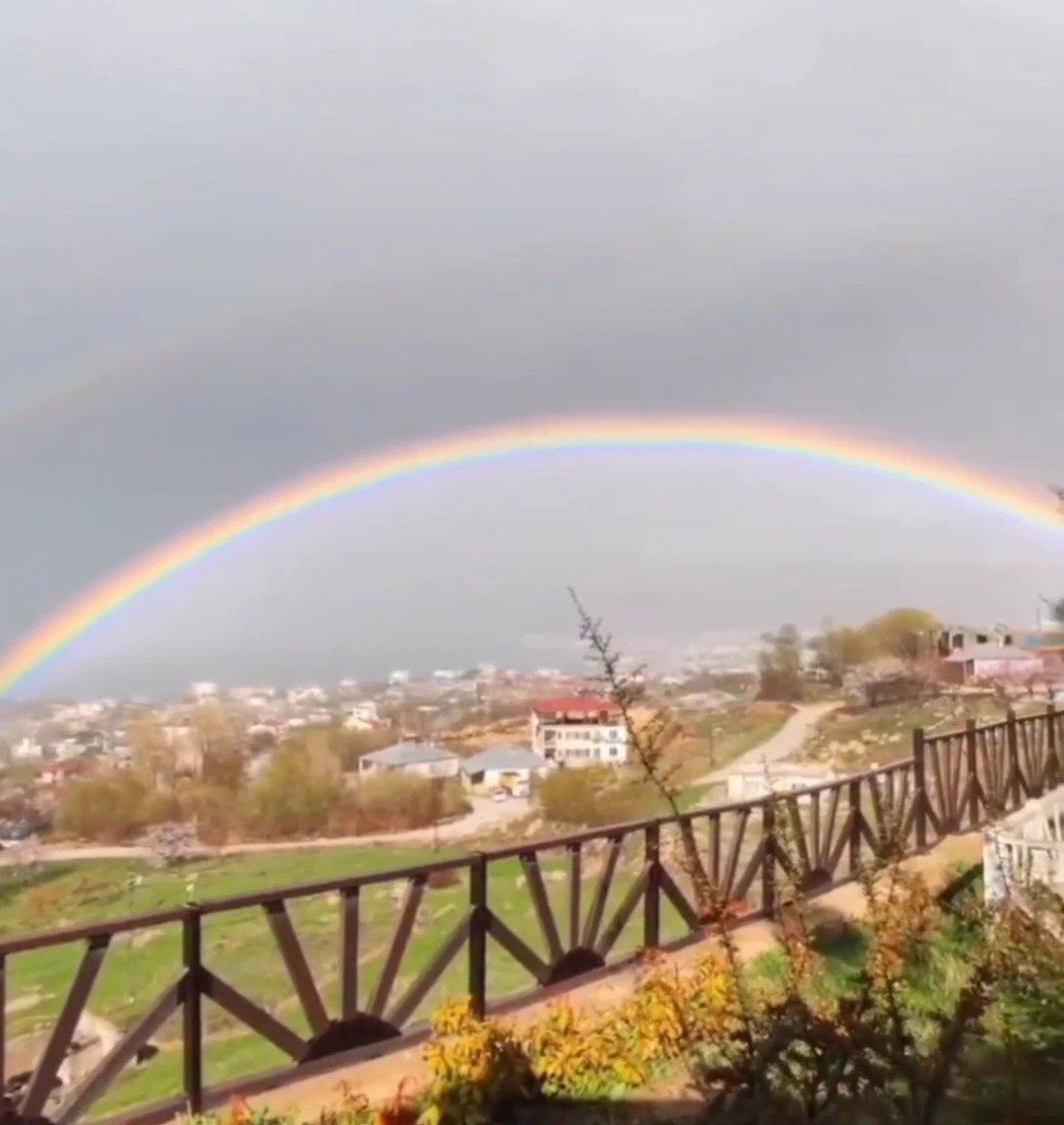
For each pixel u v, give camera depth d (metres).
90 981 4.89
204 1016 5.43
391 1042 5.98
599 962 7.20
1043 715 15.24
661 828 7.66
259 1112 5.07
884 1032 3.70
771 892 8.00
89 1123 5.00
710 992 5.53
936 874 9.23
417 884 6.21
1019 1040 4.23
